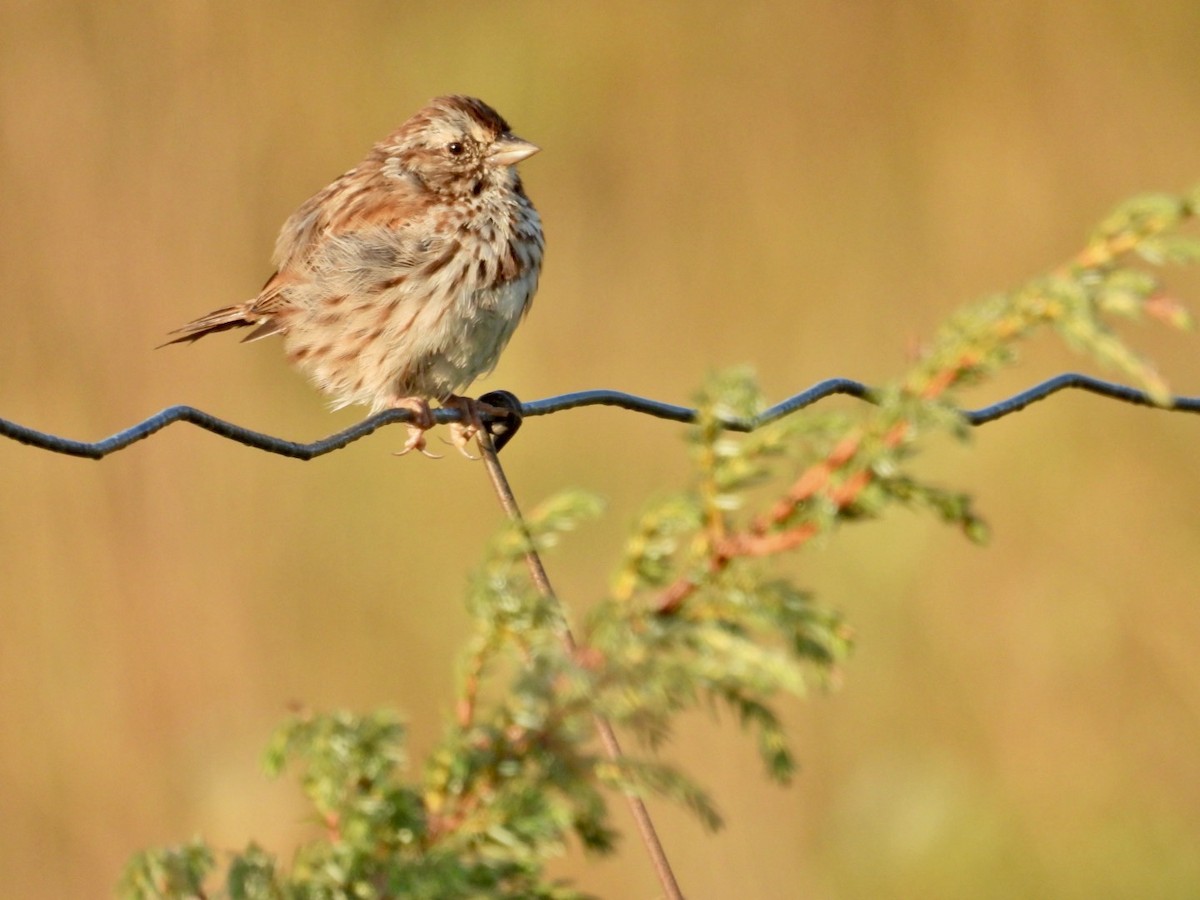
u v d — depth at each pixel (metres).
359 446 12.65
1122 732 11.00
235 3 14.48
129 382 12.74
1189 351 14.08
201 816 10.59
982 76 15.01
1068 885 10.24
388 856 3.28
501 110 15.18
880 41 15.22
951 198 14.62
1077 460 12.69
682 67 15.27
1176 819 10.51
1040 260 14.30
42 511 11.95
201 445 12.37
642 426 13.15
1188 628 11.50
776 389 13.69
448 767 3.32
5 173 13.32
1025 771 10.80
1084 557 11.97
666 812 10.19
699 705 3.42
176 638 11.65
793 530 3.54
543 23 15.52
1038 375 13.26
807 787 10.59
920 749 10.87
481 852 3.28
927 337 13.86
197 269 13.28
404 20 15.45
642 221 14.54
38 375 12.67
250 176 13.88
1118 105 14.76
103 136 13.55
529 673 3.29
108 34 13.95
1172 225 3.72
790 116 15.06
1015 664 11.30
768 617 3.42
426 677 11.65
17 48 13.75
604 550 12.43
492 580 3.41
